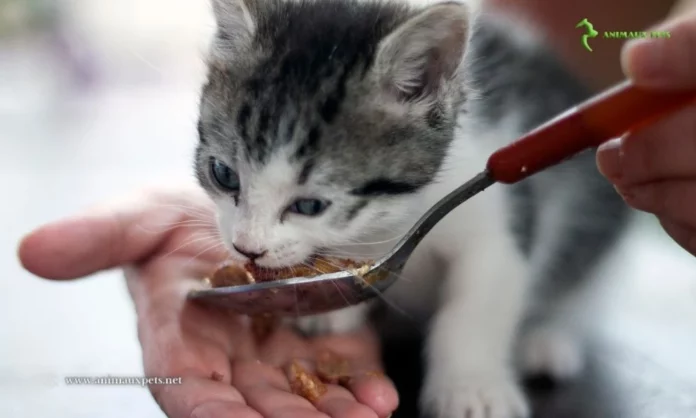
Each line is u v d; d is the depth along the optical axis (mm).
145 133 669
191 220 400
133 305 391
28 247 358
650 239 513
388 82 366
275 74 367
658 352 422
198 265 391
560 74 441
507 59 430
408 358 398
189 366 353
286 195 364
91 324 429
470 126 394
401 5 390
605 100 315
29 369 393
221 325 375
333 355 381
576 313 440
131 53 636
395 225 378
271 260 364
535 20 476
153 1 585
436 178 379
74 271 365
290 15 383
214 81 382
